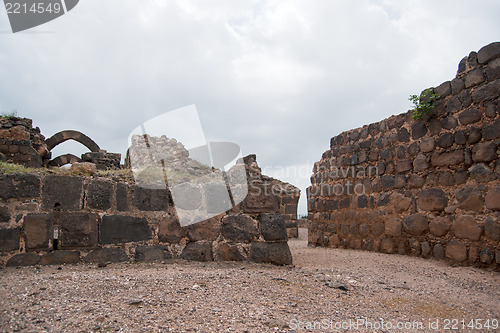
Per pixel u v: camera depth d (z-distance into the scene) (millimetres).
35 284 2768
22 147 12758
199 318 2236
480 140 4797
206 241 4188
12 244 3459
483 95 4797
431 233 5488
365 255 6152
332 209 8172
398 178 6328
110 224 3832
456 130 5215
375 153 6996
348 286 3385
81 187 3795
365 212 7098
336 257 5898
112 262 3738
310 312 2521
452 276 4160
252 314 2377
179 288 2861
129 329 1993
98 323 2047
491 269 4402
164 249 4012
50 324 1998
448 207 5207
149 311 2297
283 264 4285
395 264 5031
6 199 3525
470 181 4895
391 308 2773
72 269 3404
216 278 3268
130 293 2664
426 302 2992
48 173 3977
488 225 4520
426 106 5664
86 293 2613
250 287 3051
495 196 4461
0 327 1919
